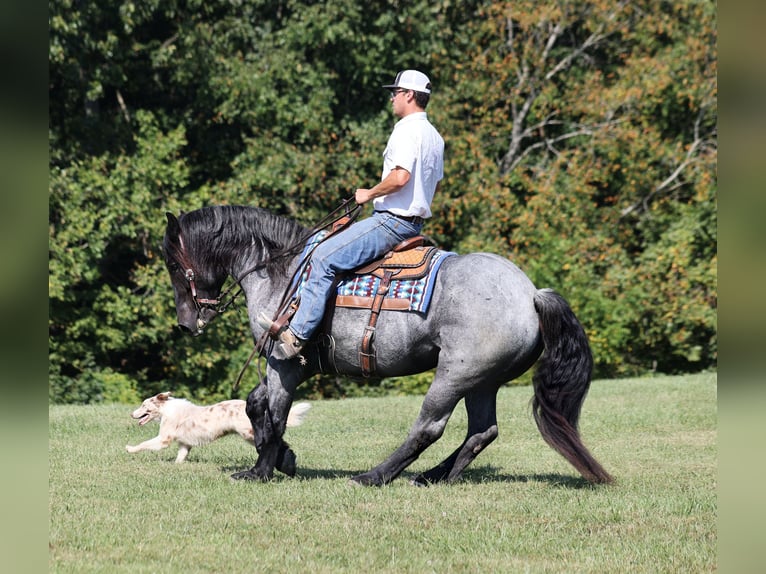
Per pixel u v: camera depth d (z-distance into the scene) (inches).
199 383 986.1
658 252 1021.8
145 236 948.0
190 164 1048.8
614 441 485.1
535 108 1093.8
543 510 306.7
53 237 891.4
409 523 287.6
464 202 996.6
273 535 271.6
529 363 327.6
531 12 1055.0
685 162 1043.9
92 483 346.0
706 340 1028.5
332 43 1013.2
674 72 1062.4
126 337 947.3
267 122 1019.3
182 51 986.1
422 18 1034.7
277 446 352.5
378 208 333.4
